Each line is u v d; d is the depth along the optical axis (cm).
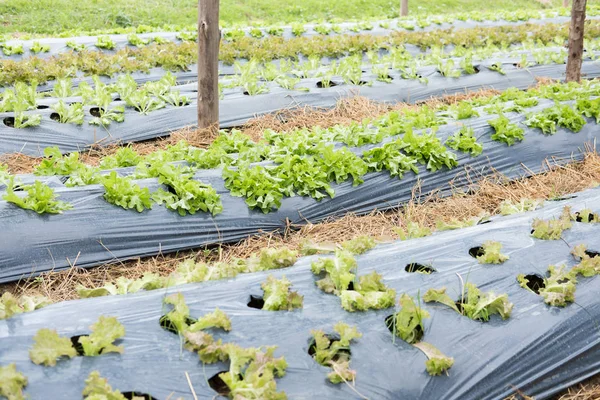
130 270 647
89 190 674
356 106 1143
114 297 478
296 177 739
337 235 722
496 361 455
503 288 521
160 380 401
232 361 405
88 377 392
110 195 667
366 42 1603
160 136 1011
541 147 907
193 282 511
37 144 923
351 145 830
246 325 454
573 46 1159
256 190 716
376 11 2552
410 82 1238
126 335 432
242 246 698
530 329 480
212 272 521
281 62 1267
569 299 502
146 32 1759
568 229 607
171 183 698
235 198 718
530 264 553
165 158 768
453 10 2734
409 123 836
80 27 1989
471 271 538
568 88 1072
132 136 994
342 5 2534
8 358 397
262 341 442
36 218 630
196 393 397
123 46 1545
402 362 436
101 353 410
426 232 640
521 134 898
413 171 811
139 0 2264
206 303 479
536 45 1666
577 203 685
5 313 443
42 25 1955
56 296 599
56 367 395
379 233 729
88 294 511
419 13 2591
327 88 1169
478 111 984
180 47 1467
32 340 417
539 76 1350
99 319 414
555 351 475
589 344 488
